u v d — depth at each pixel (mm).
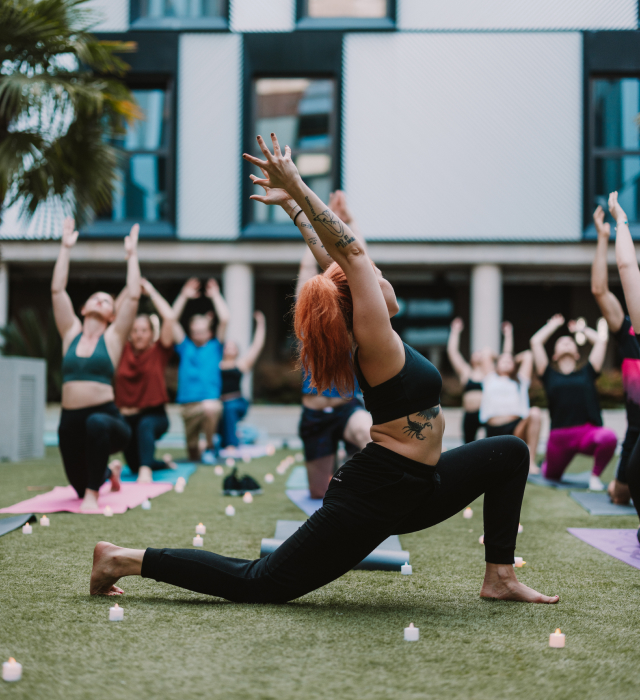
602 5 10297
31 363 6773
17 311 12719
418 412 1827
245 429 9250
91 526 3176
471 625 1774
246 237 10406
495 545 2049
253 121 10617
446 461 1965
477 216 10375
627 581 2289
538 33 10336
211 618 1791
